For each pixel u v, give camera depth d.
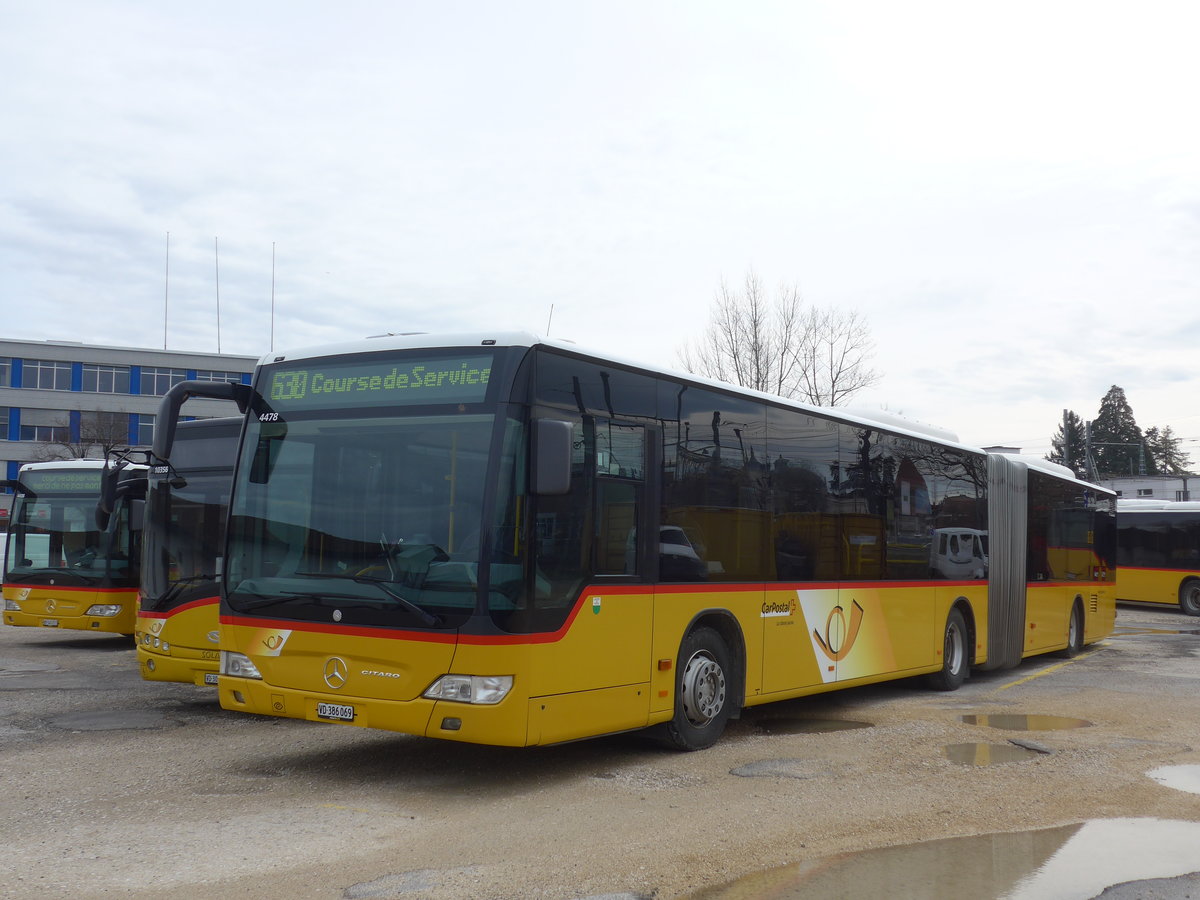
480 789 7.71
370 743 9.41
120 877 5.66
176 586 11.12
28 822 6.75
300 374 8.38
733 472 9.70
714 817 6.95
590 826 6.71
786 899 5.41
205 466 11.48
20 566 17.34
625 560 8.27
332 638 7.64
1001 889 5.63
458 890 5.48
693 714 8.99
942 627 13.55
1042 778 8.17
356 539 7.74
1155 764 8.75
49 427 73.56
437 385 7.73
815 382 35.28
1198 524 30.89
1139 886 5.71
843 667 11.30
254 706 8.07
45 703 11.76
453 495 7.41
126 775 8.12
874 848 6.31
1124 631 24.59
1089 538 19.67
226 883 5.57
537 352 7.62
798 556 10.63
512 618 7.18
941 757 8.96
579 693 7.68
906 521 12.92
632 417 8.46
